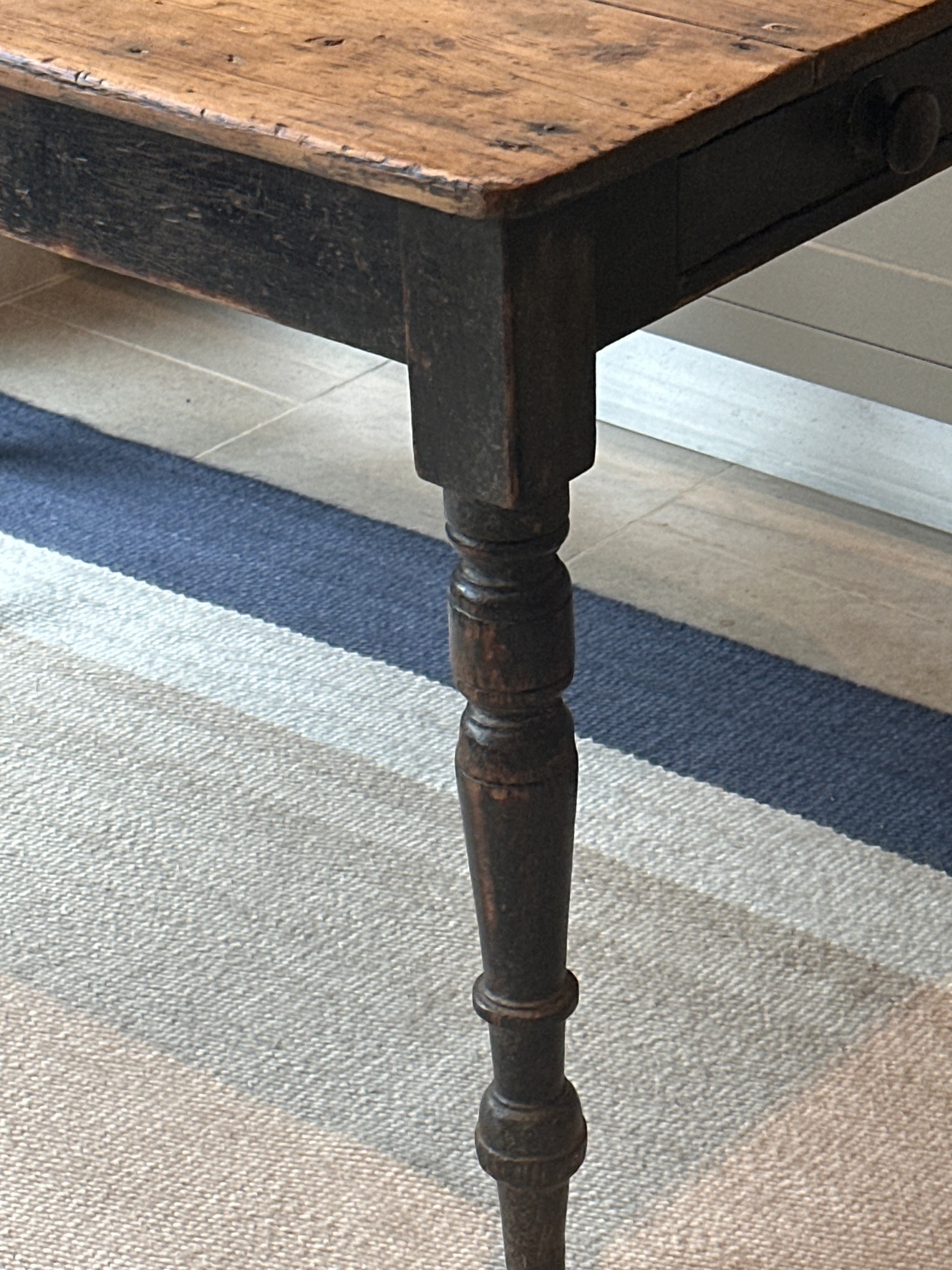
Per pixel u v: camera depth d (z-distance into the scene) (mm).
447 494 904
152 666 1841
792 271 1985
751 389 2129
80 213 967
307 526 2090
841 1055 1349
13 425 2318
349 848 1588
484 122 810
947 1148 1264
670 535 2047
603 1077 1344
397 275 835
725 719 1738
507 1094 1069
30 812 1643
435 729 1736
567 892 1010
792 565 1983
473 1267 1198
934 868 1533
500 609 909
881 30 896
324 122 814
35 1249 1219
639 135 787
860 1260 1184
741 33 905
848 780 1647
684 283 888
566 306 817
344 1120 1317
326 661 1845
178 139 894
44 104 943
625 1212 1233
